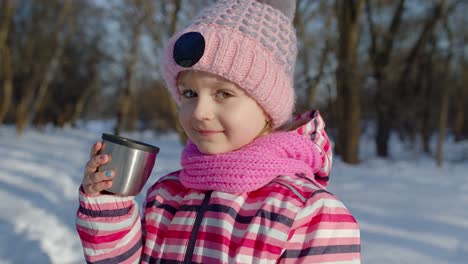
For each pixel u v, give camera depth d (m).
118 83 23.56
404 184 7.20
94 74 24.95
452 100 22.00
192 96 1.30
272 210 1.18
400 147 17.78
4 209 4.32
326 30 13.07
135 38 17.70
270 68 1.25
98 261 1.26
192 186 1.32
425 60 15.54
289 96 1.34
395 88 14.98
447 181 7.67
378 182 7.41
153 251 1.31
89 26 21.94
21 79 21.28
